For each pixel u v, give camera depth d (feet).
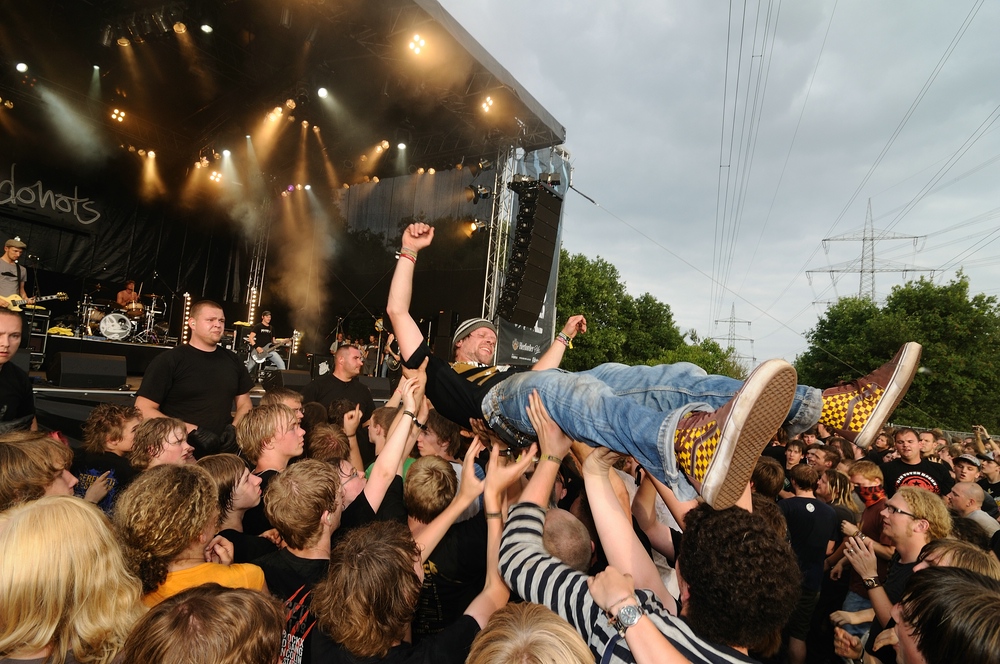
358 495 8.05
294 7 33.12
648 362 111.14
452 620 7.64
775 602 4.73
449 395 8.25
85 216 47.29
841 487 13.69
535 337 41.98
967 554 7.22
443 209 46.65
